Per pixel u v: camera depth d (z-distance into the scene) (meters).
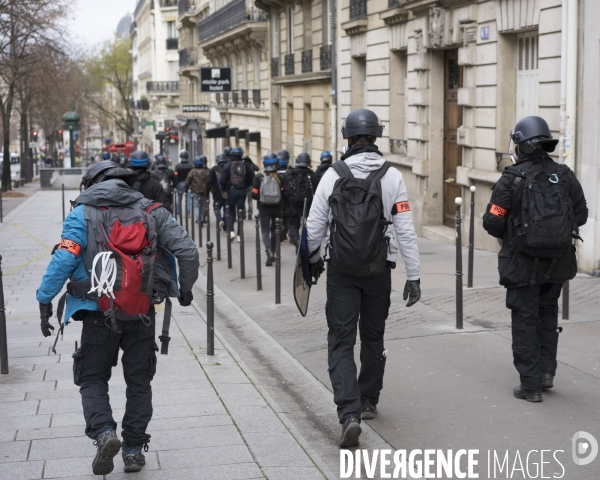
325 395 6.47
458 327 8.18
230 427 5.50
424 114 17.67
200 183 19.98
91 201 4.52
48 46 37.34
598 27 10.95
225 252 16.67
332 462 4.97
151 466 4.79
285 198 15.20
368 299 5.28
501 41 13.99
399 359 7.18
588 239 11.21
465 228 15.32
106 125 109.94
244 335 8.99
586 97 11.26
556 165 5.79
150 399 4.73
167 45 81.75
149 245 4.53
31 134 64.19
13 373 7.11
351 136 5.23
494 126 14.28
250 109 37.91
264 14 34.84
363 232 4.95
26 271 14.65
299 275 5.40
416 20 17.56
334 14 23.92
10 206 33.25
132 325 4.54
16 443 5.22
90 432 4.37
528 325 5.81
